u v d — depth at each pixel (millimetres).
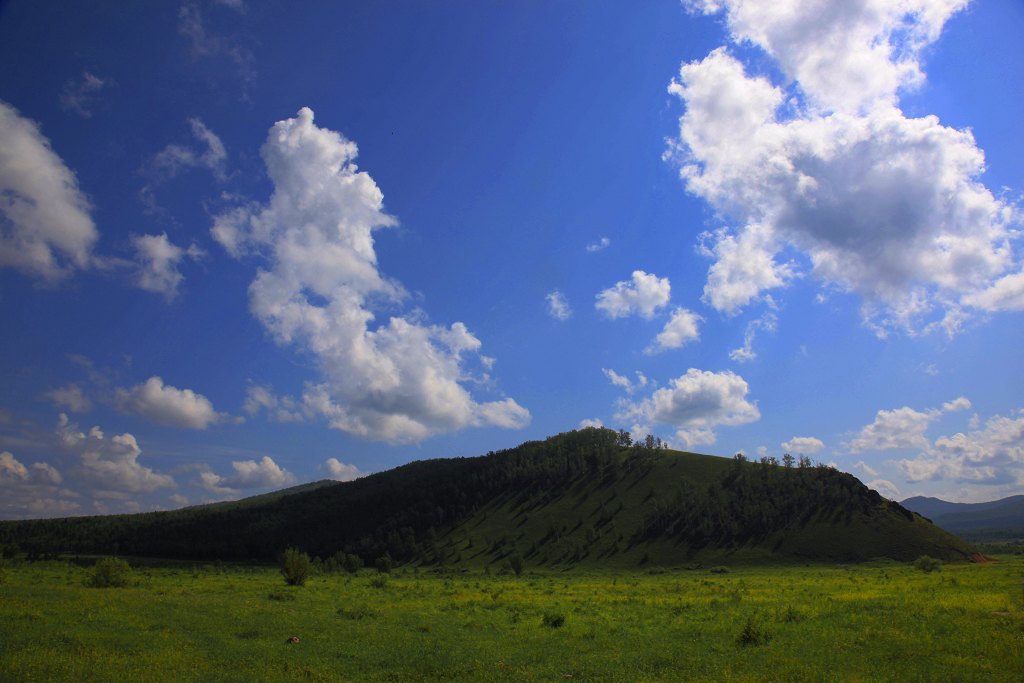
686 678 20391
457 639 29172
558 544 172375
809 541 153875
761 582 77688
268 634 29641
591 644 27375
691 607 42375
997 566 90312
